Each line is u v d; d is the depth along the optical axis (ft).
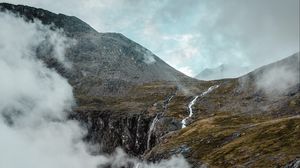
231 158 600.39
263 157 550.36
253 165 531.50
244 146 625.82
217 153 642.22
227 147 652.89
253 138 647.56
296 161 477.36
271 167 498.28
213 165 605.31
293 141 573.74
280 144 578.66
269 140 613.11
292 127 639.35
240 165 555.69
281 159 509.35
